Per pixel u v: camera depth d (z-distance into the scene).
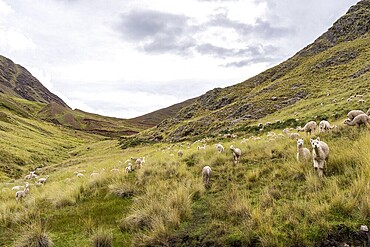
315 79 60.00
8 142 59.09
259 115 51.06
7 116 100.50
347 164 8.70
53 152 67.75
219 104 86.50
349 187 7.25
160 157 20.00
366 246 5.42
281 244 5.71
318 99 43.84
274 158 11.98
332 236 5.70
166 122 96.62
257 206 7.36
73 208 10.70
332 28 93.19
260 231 6.19
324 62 67.75
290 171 9.38
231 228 6.75
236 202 7.75
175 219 7.58
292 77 69.44
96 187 13.17
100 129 177.25
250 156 13.16
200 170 12.90
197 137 53.06
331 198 6.70
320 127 15.04
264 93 66.69
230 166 12.15
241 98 78.44
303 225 6.12
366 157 8.17
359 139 10.25
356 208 6.35
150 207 8.45
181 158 16.22
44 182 20.36
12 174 42.09
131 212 9.12
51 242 7.61
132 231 7.83
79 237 8.01
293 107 46.09
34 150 60.34
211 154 15.76
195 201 9.23
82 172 24.20
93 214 9.66
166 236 7.02
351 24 87.06
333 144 11.02
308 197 7.41
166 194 9.91
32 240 7.59
